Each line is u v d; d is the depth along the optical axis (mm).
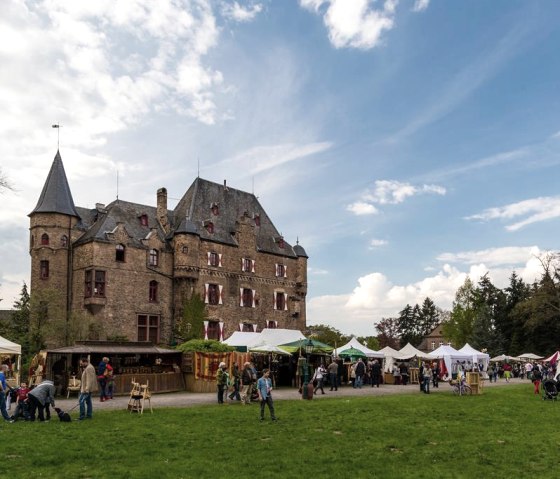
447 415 23234
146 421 20141
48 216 54938
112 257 54375
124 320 54500
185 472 13070
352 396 31312
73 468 13383
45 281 53938
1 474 12781
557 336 82938
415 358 54969
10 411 23422
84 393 20578
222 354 35969
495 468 14133
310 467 13750
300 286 71375
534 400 30656
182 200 65688
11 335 49188
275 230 72500
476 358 55625
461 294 97750
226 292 62344
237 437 17344
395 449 16188
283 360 43625
